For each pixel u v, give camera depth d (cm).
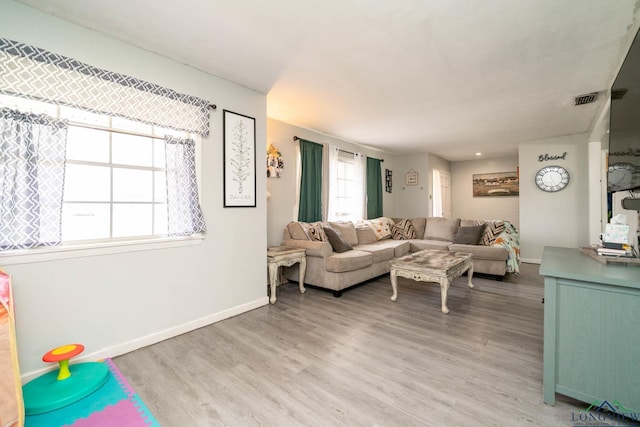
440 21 185
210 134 261
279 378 175
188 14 179
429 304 311
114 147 213
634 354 131
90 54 194
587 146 470
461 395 158
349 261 345
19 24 168
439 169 715
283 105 341
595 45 212
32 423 132
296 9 174
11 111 162
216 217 266
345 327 251
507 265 407
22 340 169
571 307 145
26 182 167
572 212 484
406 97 315
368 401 154
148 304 222
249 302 294
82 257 191
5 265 162
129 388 159
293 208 425
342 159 519
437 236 527
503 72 257
